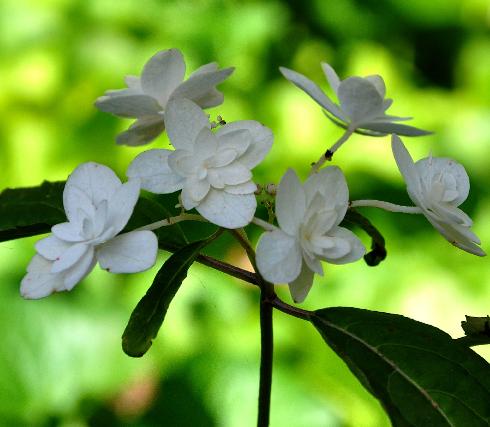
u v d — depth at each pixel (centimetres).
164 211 43
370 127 41
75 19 83
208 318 72
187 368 71
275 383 71
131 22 84
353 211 43
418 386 39
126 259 38
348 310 40
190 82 41
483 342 41
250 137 39
